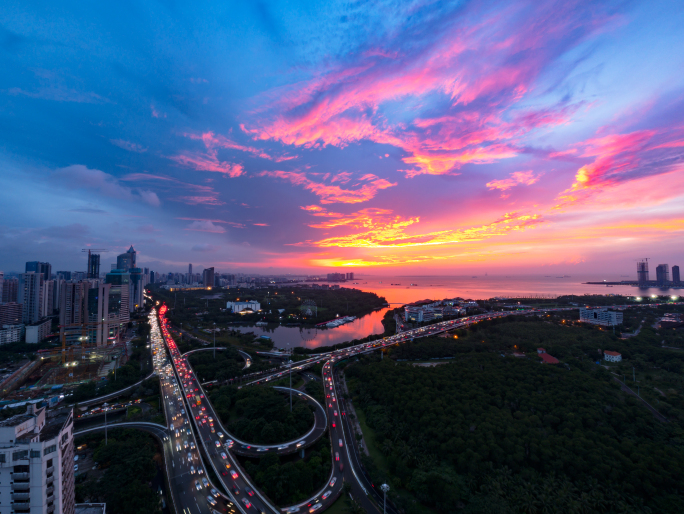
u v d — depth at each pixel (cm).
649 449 13438
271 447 15400
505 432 14800
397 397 19225
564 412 16300
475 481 12481
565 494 11631
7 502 8488
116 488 12375
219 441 16000
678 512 10569
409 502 11875
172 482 13250
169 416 18975
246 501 12156
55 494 8881
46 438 8850
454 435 14975
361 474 14075
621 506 11050
